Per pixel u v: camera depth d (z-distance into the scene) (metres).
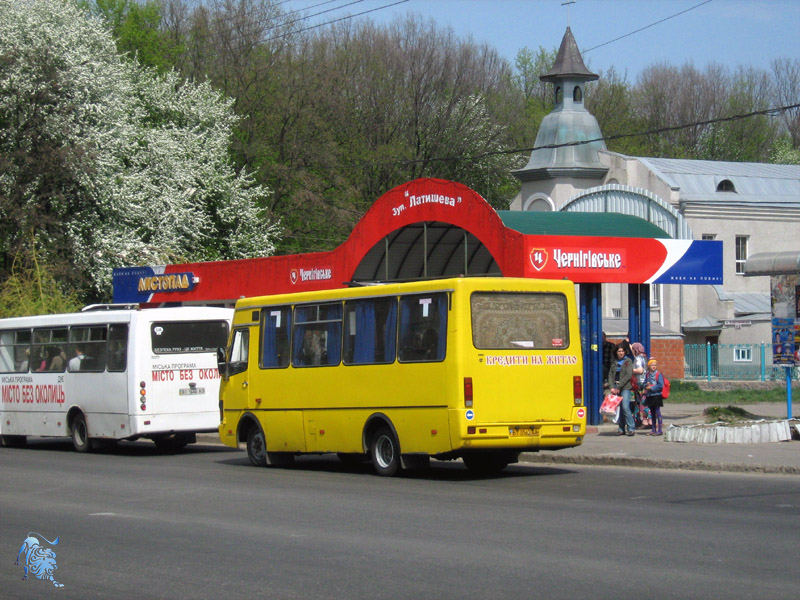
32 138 41.59
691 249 23.20
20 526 11.59
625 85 84.50
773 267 20.53
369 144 63.34
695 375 45.56
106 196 43.31
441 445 15.27
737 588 7.70
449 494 13.75
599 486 14.20
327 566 8.95
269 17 62.69
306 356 17.80
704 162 54.78
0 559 9.75
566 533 10.26
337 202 59.75
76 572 9.00
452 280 15.30
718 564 8.57
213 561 9.30
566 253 21.97
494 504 12.59
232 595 7.97
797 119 85.50
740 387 41.50
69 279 41.56
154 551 9.88
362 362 16.70
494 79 69.06
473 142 63.72
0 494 14.66
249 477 16.69
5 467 19.19
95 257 42.62
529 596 7.64
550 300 15.92
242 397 19.17
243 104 59.41
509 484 14.85
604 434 21.31
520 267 21.70
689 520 10.88
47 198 41.84
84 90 42.88
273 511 12.39
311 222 60.16
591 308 22.97
